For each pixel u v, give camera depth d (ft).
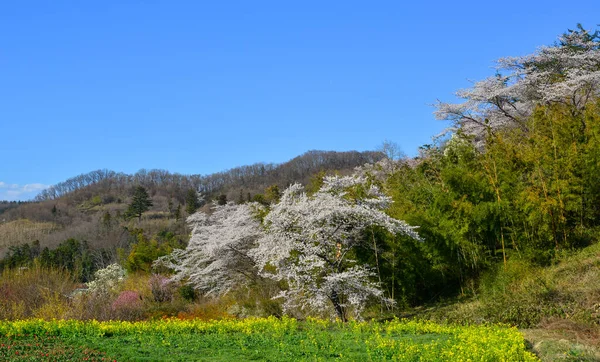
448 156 66.03
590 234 50.62
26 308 59.00
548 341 32.27
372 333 39.29
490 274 49.57
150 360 30.60
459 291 53.93
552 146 52.01
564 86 66.90
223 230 68.80
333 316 50.37
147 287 76.79
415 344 33.09
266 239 52.75
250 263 65.41
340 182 55.01
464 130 80.59
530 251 49.21
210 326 42.57
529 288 44.70
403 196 63.62
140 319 59.26
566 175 50.31
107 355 31.63
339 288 48.88
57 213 286.05
